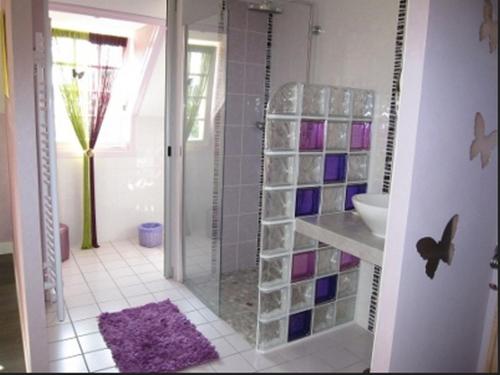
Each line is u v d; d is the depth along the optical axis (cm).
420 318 151
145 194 434
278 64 330
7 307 283
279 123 221
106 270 346
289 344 212
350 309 265
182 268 324
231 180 339
